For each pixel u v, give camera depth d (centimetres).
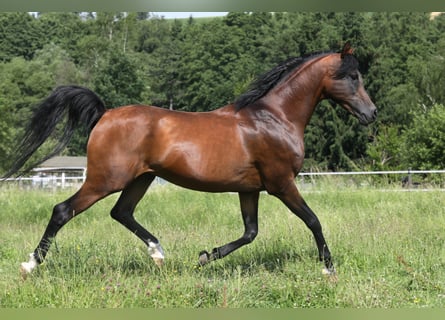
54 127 758
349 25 4978
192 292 669
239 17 5881
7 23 7200
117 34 7644
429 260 811
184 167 736
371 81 4969
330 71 792
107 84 5600
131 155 730
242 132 751
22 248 934
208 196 1570
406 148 3291
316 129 4666
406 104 4744
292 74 792
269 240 918
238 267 727
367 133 4672
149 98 6138
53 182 2577
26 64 5997
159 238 1005
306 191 1705
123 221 808
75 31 7588
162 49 7125
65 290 650
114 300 639
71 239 971
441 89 4706
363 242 891
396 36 5341
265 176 763
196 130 742
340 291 691
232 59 5538
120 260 802
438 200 1412
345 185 1791
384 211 1255
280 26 5825
